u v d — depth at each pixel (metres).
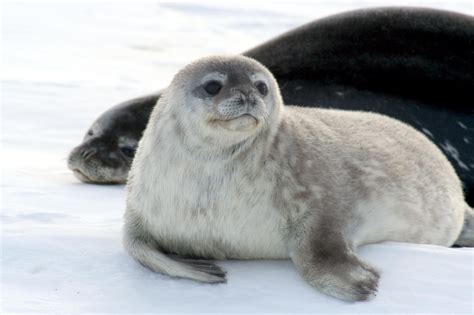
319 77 31.95
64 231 21.17
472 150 30.67
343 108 31.41
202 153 18.88
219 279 18.38
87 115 41.19
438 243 22.67
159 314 16.80
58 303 17.17
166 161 19.20
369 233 20.38
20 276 18.53
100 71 56.41
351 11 32.88
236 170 18.84
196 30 76.06
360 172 20.52
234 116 18.20
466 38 31.59
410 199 21.31
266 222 19.09
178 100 19.27
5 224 21.98
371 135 22.28
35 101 43.75
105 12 85.75
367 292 17.39
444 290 17.69
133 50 66.25
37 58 60.44
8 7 86.19
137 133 32.31
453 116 31.03
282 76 32.19
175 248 19.78
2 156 32.72
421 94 31.38
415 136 23.86
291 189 19.16
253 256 19.72
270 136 19.31
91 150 30.98
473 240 24.39
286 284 18.33
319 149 20.30
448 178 23.39
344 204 19.72
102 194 27.89
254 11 85.75
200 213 19.05
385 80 31.59
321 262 18.30
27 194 26.33
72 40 69.94
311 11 86.44
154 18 82.75
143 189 19.56
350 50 31.97
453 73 31.38
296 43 32.59
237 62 19.53
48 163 32.28
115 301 17.42
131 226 19.91
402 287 17.89
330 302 17.38
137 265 19.36
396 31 31.83
